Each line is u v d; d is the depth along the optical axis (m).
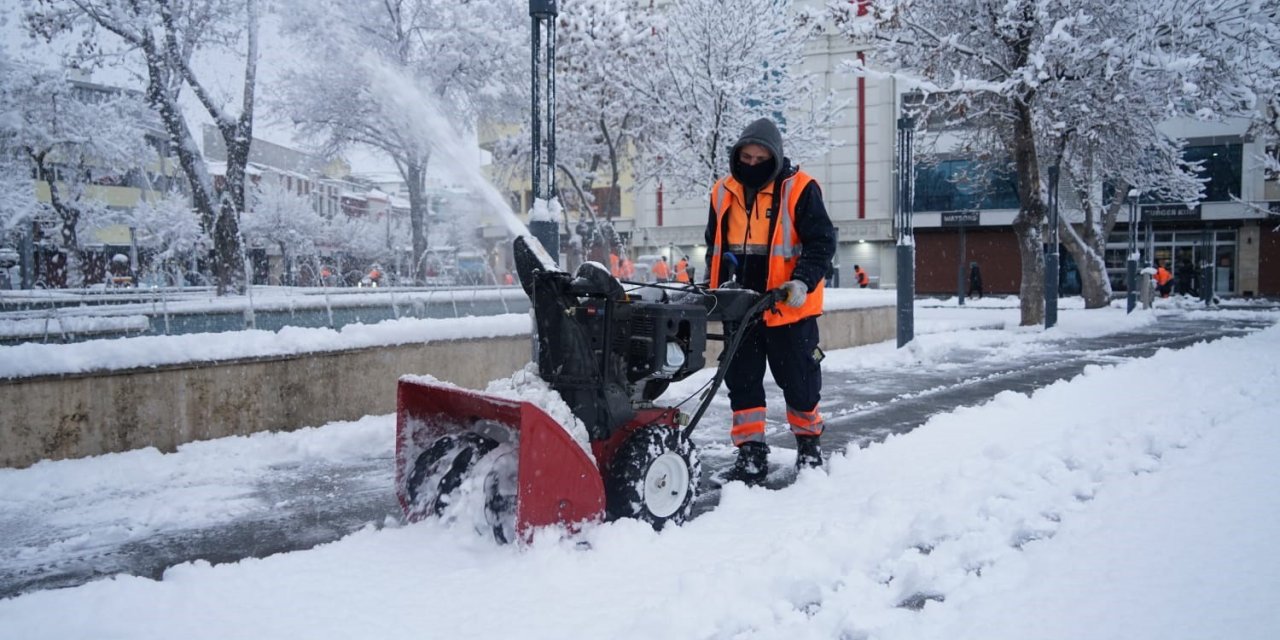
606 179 26.95
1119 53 13.79
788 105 19.22
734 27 17.44
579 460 3.30
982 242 37.47
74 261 20.28
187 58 14.07
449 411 3.78
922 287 37.88
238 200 14.52
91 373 4.88
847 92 36.56
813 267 4.26
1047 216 18.83
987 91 15.46
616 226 38.44
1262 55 14.11
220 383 5.40
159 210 23.31
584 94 20.25
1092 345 11.87
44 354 4.74
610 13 18.69
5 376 4.58
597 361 3.55
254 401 5.55
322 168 24.42
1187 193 22.88
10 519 3.97
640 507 3.49
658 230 37.97
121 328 6.41
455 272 28.47
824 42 34.88
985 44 15.50
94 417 4.91
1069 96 15.35
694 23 17.69
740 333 4.04
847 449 5.05
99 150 18.61
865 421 6.34
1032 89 14.41
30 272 19.97
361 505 4.23
